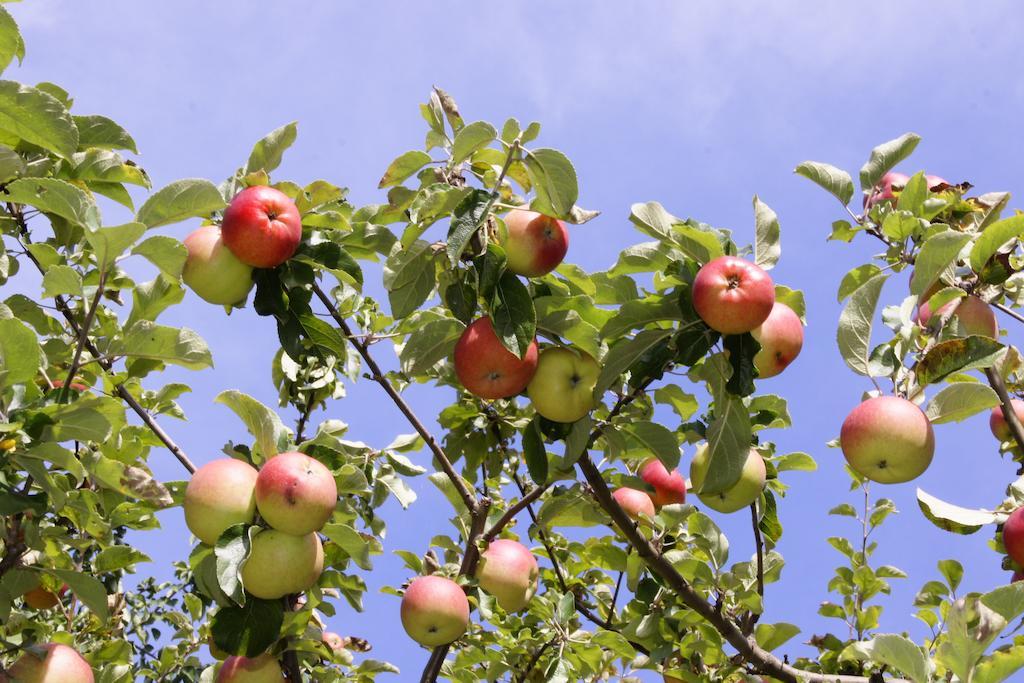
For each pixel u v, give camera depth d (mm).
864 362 1921
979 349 1874
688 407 2111
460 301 1973
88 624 2203
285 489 1869
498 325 1905
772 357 1934
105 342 2084
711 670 2135
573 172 1897
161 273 1973
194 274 1985
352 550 1955
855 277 2064
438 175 1974
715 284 1871
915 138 2113
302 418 2244
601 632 2121
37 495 1896
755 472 2109
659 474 2285
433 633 2041
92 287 2137
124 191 2096
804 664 2211
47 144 1918
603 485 2045
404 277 1967
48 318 2115
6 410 1874
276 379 2260
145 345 1997
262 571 1877
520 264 1956
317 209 2059
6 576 1974
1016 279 2002
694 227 1948
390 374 2260
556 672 2121
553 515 2143
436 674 2074
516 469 2352
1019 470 2107
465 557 2125
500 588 2119
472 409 2209
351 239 2057
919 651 1768
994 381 1996
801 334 1947
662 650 2129
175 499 1984
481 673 2279
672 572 2074
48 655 1937
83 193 1876
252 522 1892
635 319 1940
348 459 2191
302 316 2016
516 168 1980
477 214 1893
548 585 2408
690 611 2123
